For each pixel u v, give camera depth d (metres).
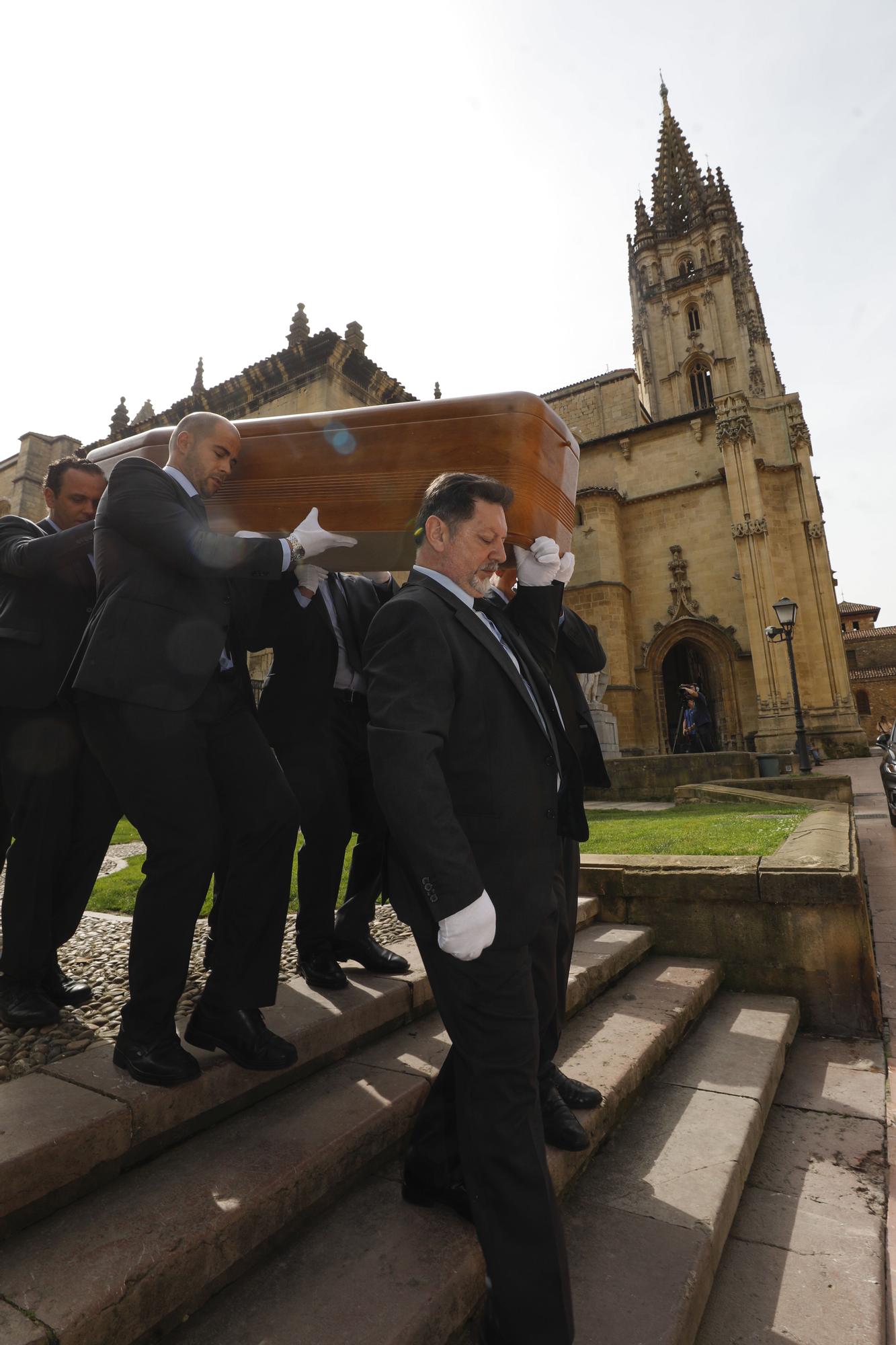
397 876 1.67
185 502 2.12
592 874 4.32
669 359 39.00
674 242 41.34
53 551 2.36
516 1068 1.50
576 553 28.62
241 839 2.07
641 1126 2.48
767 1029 3.32
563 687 2.35
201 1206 1.53
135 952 1.88
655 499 29.09
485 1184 1.44
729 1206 2.08
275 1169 1.68
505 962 1.53
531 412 2.22
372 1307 1.45
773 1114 2.84
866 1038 3.62
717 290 38.38
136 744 1.92
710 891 3.99
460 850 1.41
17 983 2.34
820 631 25.81
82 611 2.63
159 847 1.91
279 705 2.88
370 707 1.58
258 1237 1.56
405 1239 1.67
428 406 2.33
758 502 26.36
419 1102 2.14
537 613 2.13
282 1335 1.38
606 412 34.75
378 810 3.02
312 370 21.28
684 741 18.47
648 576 28.81
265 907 2.03
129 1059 1.82
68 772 2.46
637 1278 1.72
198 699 2.07
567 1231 1.92
